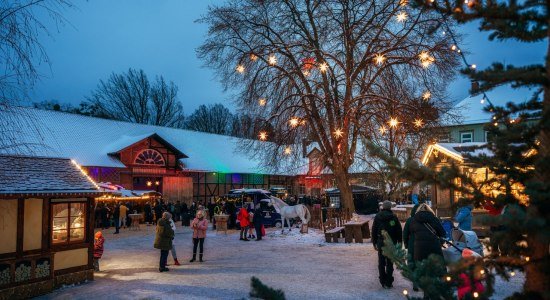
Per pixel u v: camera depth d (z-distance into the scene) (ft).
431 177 8.21
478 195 8.34
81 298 32.14
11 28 23.70
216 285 34.32
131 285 35.55
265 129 72.23
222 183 134.82
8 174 35.01
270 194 96.07
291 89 73.97
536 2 7.36
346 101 67.82
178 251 55.67
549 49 7.51
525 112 8.88
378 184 103.19
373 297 28.63
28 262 33.68
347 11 70.13
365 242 58.34
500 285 28.81
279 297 7.39
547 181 7.95
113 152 108.58
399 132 65.46
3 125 25.18
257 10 75.20
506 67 7.59
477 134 125.29
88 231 38.99
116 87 181.27
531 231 6.56
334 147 72.74
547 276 7.63
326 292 30.45
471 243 27.96
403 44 68.90
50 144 100.42
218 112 229.86
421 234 25.36
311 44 74.38
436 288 8.31
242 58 72.49
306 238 64.85
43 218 35.42
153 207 106.42
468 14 7.70
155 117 193.57
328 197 121.70
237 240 65.82
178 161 122.21
